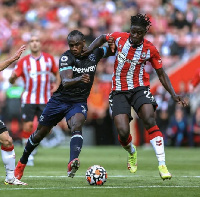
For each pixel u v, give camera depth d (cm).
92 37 7719
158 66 2647
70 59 2480
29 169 3475
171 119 6519
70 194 2070
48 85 4125
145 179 2777
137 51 2591
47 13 8288
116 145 6800
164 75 2675
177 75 6881
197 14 7856
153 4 8106
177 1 7975
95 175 2425
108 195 2052
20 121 6488
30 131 4041
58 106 2500
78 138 2367
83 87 2502
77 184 2475
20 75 4106
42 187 2327
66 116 2492
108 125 6819
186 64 6888
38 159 4525
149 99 2591
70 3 8412
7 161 2381
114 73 2659
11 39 7575
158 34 7381
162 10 7944
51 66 4144
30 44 4119
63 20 8106
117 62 2628
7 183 2419
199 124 6475
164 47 7025
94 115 6781
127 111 2611
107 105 6800
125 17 8038
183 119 6494
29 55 4112
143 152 5547
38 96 4072
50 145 6625
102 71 7069
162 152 2522
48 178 2811
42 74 4097
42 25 8019
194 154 5291
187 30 7588
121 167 3703
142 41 2597
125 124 2595
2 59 7281
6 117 6475
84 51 2508
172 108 6531
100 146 6762
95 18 8088
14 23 8038
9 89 6431
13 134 6469
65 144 6706
